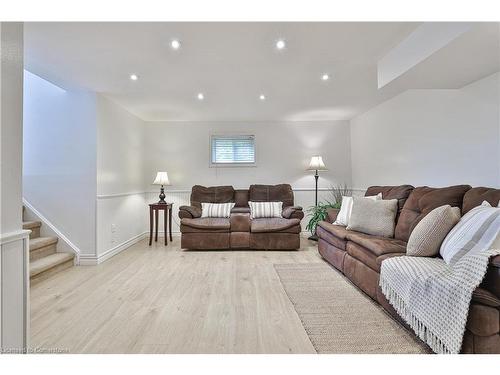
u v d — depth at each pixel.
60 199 3.72
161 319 2.15
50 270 3.19
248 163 5.61
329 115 5.23
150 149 5.54
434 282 1.63
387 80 2.74
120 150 4.43
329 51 2.67
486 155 2.58
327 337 1.88
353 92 3.88
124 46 2.53
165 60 2.83
